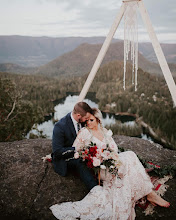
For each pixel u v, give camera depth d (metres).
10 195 2.29
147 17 2.64
